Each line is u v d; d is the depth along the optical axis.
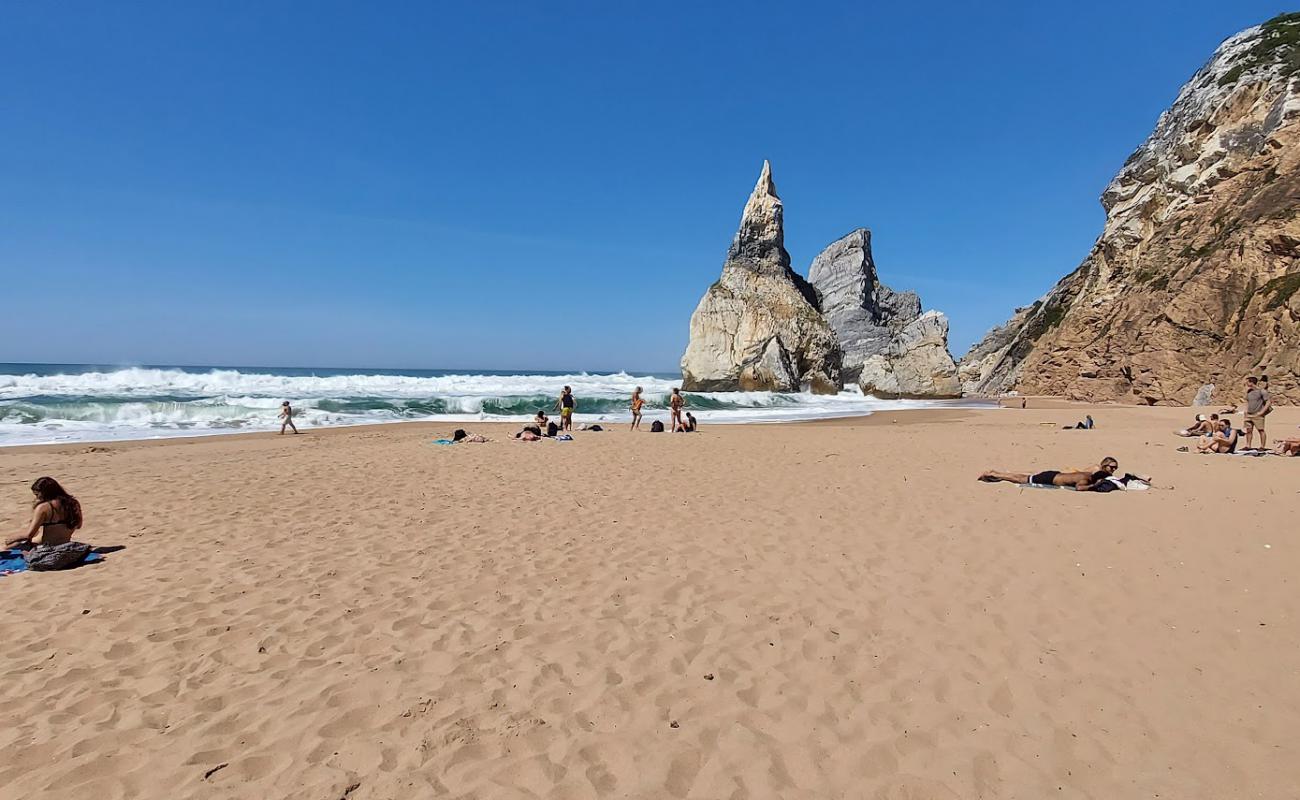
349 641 4.35
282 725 3.33
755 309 63.28
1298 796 2.76
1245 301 32.31
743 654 4.11
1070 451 13.86
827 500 8.53
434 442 17.50
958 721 3.35
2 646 4.29
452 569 5.84
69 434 20.66
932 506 7.99
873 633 4.37
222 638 4.41
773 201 67.06
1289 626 4.30
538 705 3.53
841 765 3.01
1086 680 3.71
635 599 5.05
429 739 3.20
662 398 44.12
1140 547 5.98
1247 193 36.59
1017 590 5.04
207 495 9.35
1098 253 50.19
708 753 3.10
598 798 2.77
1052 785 2.87
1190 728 3.26
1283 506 7.40
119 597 5.18
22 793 2.79
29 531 6.32
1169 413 28.52
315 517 7.93
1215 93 42.19
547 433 18.92
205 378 42.72
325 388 41.91
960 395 61.34
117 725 3.34
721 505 8.36
